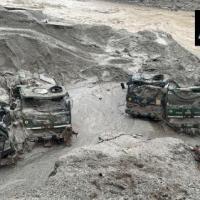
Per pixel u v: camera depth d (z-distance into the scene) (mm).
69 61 27453
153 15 46219
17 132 18438
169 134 20484
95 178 14312
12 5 44250
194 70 27797
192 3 51688
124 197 13359
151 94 21047
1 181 15992
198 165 16156
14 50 26078
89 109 22688
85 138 19719
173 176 14844
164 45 32344
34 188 14516
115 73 27000
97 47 31547
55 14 42812
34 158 17672
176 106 20438
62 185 13969
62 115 18797
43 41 27719
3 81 23328
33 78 24094
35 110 19000
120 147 16953
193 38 38688
